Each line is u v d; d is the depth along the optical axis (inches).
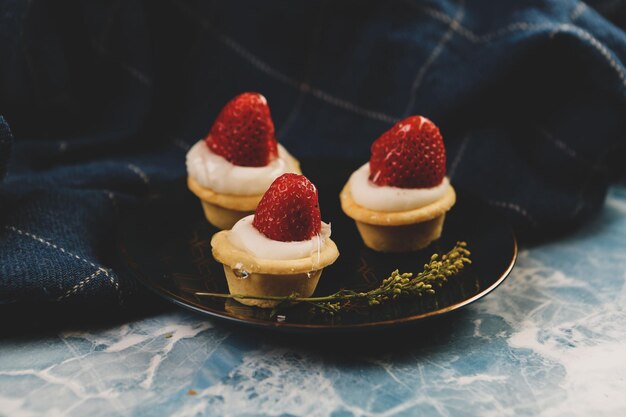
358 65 18.6
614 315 14.5
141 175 17.2
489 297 15.0
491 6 18.3
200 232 15.6
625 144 17.5
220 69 18.9
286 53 18.8
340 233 15.7
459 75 17.7
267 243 13.4
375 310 13.3
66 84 17.9
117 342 13.7
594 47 16.9
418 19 18.4
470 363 13.3
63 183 16.7
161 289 13.7
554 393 12.7
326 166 17.5
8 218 15.0
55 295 13.7
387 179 14.9
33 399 12.5
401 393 12.7
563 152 17.5
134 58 18.3
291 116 19.0
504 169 17.2
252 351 13.5
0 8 16.8
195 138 18.9
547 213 16.9
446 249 15.2
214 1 18.6
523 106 17.8
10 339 13.7
